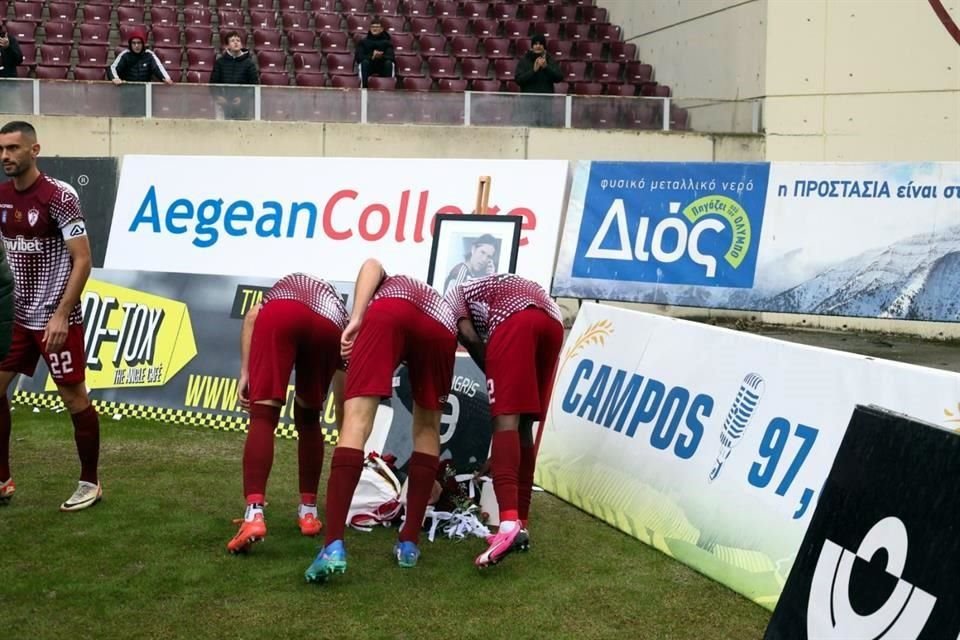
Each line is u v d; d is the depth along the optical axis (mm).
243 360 4531
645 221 7434
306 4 16656
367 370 3979
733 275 7223
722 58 13820
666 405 4793
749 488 4145
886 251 7047
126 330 7246
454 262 5918
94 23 15492
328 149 11852
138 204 7742
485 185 6086
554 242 6918
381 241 7176
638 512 4668
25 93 11422
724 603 3859
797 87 12656
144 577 3965
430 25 16312
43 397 7094
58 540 4375
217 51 15117
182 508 4867
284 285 4406
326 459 5941
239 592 3838
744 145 12672
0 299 3650
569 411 5484
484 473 4910
